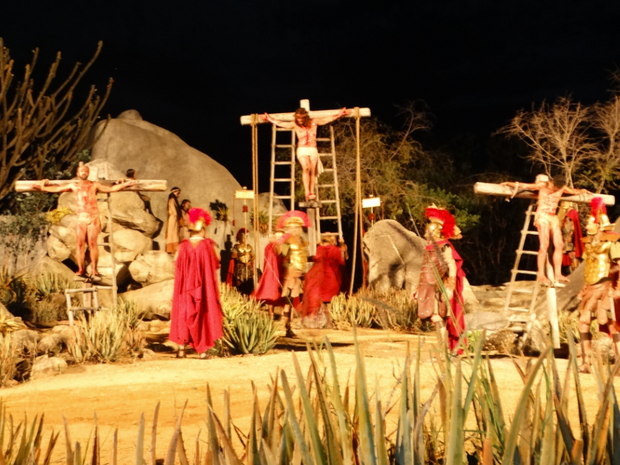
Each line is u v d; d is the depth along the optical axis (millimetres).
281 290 10250
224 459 1708
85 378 6883
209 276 8656
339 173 24781
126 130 21969
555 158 23156
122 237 15938
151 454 1725
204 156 23031
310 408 1606
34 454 2314
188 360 8148
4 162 15367
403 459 1564
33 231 15945
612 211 24266
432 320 7301
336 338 10117
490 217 26078
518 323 9500
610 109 22422
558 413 1646
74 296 14352
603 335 8383
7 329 8859
